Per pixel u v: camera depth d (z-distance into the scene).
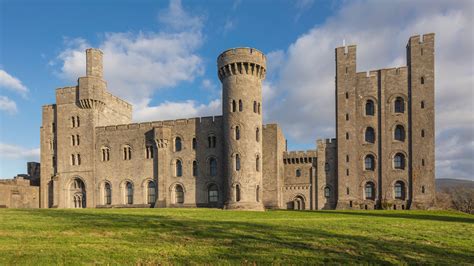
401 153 68.25
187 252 18.86
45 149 79.31
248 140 63.00
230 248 19.80
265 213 45.62
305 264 16.75
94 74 76.38
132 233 24.53
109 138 74.62
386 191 67.81
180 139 71.19
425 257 18.14
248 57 63.97
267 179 69.38
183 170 69.88
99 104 76.69
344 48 73.75
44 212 42.31
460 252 19.20
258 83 65.81
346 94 72.62
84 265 16.47
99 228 26.66
